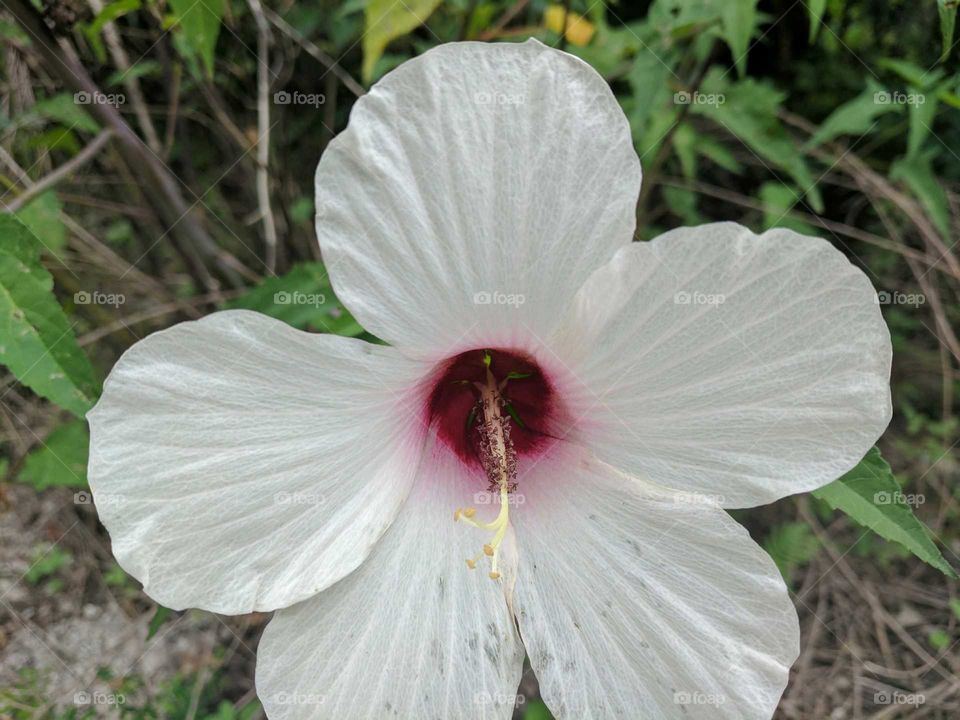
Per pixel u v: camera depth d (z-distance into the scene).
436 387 0.18
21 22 0.21
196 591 0.15
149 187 0.26
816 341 0.14
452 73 0.12
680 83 0.27
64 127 0.26
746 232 0.13
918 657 0.32
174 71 0.28
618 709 0.16
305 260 0.34
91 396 0.17
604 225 0.13
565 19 0.26
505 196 0.13
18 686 0.28
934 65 0.25
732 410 0.15
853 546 0.31
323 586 0.15
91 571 0.31
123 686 0.28
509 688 0.16
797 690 0.31
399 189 0.13
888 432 0.37
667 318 0.14
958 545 0.34
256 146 0.31
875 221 0.37
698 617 0.16
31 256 0.17
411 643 0.16
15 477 0.32
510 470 0.18
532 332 0.15
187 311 0.33
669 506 0.16
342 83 0.34
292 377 0.14
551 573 0.17
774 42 0.35
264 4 0.30
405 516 0.17
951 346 0.34
